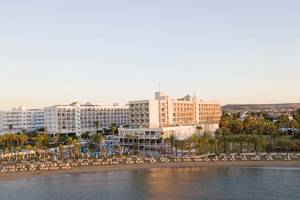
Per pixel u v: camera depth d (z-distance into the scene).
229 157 189.75
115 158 199.88
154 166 176.12
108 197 123.62
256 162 175.62
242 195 120.75
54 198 123.88
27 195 128.00
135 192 129.00
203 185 135.62
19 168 175.50
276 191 124.12
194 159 188.25
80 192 130.75
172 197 121.25
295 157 183.50
